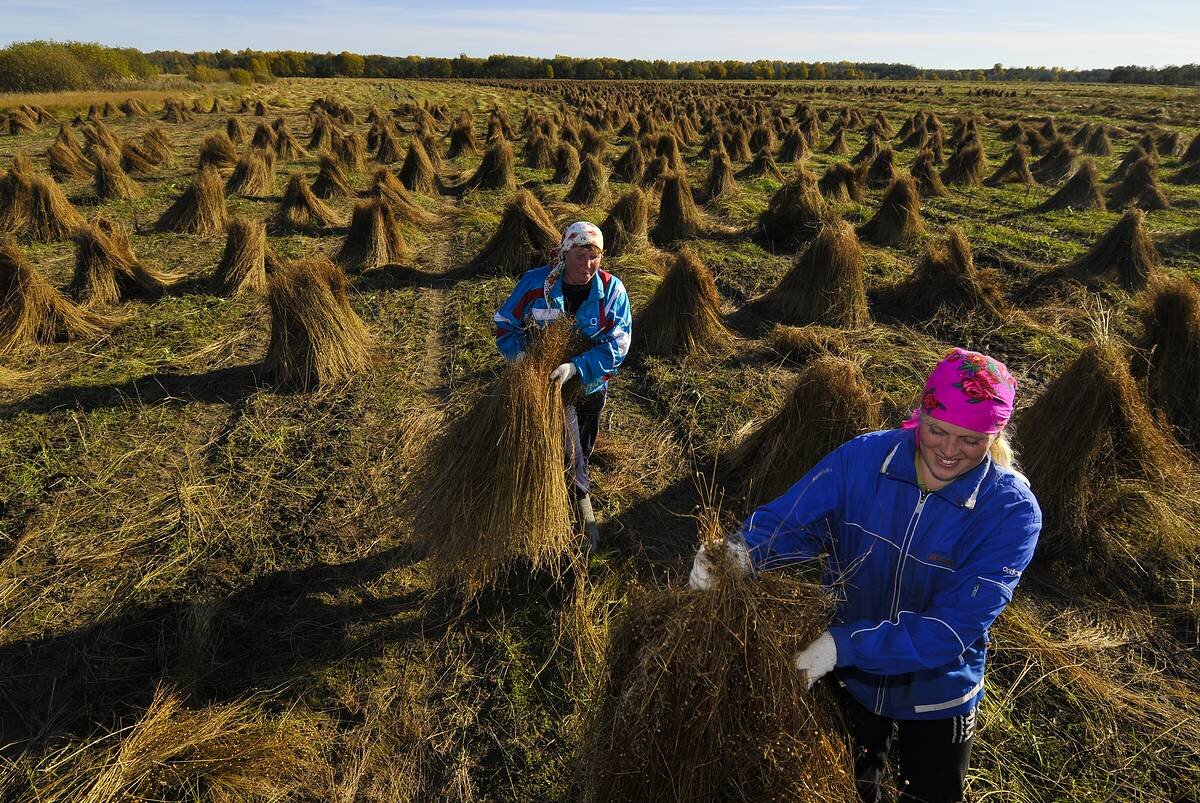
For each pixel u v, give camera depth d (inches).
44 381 206.8
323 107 1128.8
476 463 114.8
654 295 235.8
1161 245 353.7
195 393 201.9
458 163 700.0
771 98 1720.0
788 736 63.2
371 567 133.1
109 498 153.4
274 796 93.2
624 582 129.6
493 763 98.2
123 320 251.6
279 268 207.5
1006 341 242.2
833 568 70.6
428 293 291.7
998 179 558.3
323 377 204.8
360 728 102.7
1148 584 131.4
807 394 149.5
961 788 71.3
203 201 380.2
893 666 60.7
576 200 483.2
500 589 126.4
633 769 68.4
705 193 496.4
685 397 201.0
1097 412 139.7
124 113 1083.3
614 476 162.6
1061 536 138.7
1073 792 94.3
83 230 274.1
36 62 1660.9
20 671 110.8
